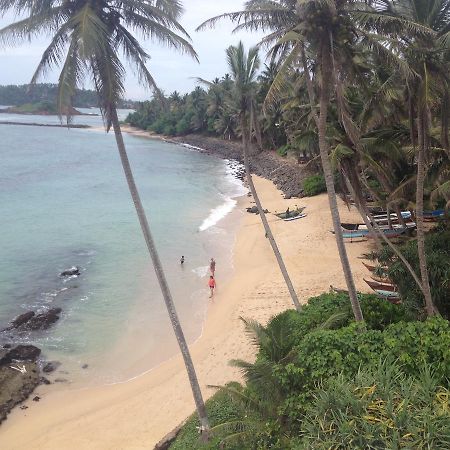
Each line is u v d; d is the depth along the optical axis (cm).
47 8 1187
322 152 1427
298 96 2542
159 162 8894
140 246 3662
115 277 3041
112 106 1314
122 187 6150
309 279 2741
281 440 1155
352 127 1580
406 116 2111
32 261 3288
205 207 5097
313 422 951
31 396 1870
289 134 6625
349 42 1291
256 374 1247
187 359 1505
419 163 1508
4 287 2847
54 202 5100
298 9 1249
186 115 13362
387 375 977
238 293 2709
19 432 1666
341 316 1490
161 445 1514
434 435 824
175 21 1276
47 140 12119
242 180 6975
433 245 1839
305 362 1208
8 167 7356
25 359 2091
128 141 12912
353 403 918
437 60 1385
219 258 3403
